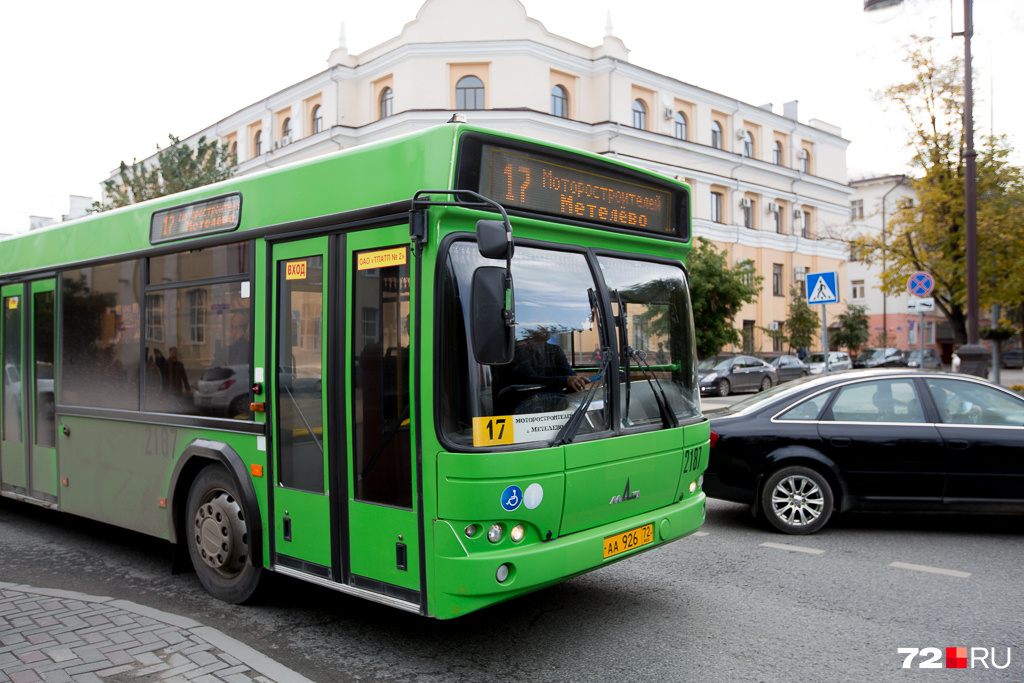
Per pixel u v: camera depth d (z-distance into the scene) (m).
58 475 6.65
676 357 5.14
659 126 35.66
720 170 38.53
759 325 40.81
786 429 7.06
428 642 4.49
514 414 3.93
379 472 4.09
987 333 25.45
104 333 6.21
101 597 5.10
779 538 6.93
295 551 4.59
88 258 6.39
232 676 3.82
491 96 30.62
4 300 7.44
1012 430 6.76
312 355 4.49
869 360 38.12
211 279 5.25
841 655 4.27
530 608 5.09
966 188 13.59
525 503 3.86
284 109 36.28
